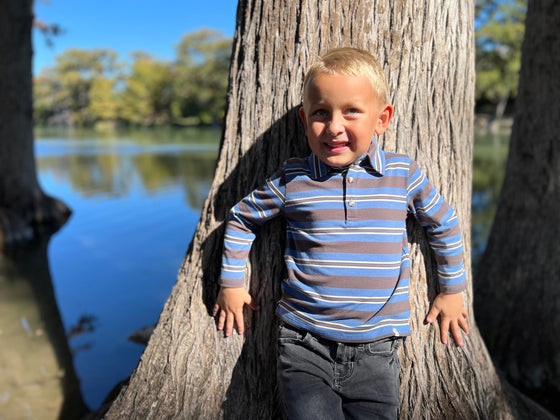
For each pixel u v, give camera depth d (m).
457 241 1.76
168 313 2.02
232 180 2.01
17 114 8.38
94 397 3.33
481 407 1.94
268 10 1.92
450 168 1.98
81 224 8.33
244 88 1.99
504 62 37.31
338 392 1.66
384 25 1.87
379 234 1.58
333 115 1.48
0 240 7.28
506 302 3.41
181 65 75.44
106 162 17.70
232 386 1.93
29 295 5.22
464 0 1.95
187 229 7.71
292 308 1.68
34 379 3.53
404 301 1.68
